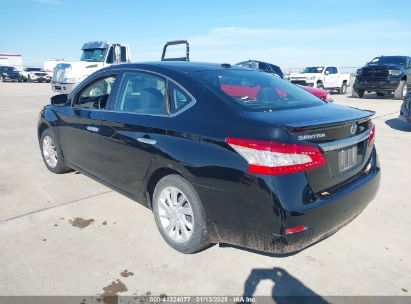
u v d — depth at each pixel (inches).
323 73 786.2
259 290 103.6
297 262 117.0
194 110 115.3
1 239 129.6
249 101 116.6
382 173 204.7
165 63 140.5
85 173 170.6
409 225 142.0
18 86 1190.3
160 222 127.5
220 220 106.2
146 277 109.0
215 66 142.3
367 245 127.3
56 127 182.9
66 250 123.0
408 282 107.0
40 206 158.4
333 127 103.0
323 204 99.0
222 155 102.6
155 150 120.6
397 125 362.0
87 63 569.0
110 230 137.6
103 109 150.6
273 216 94.8
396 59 671.1
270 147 94.3
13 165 219.6
